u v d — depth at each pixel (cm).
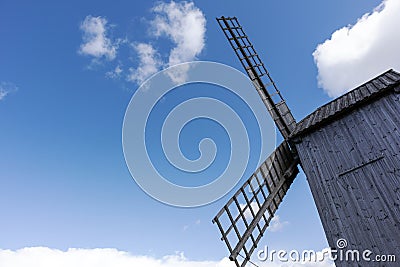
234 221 901
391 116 808
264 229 984
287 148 1219
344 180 825
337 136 896
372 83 948
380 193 750
